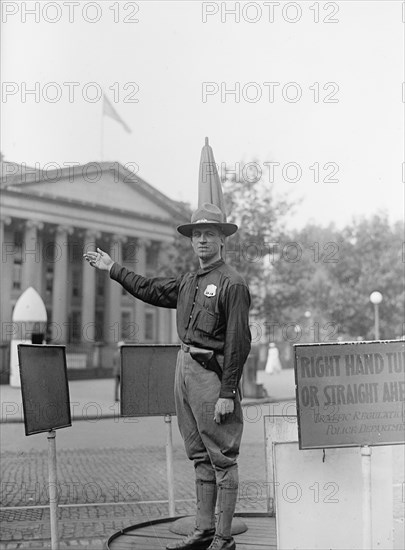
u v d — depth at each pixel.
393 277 29.55
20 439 12.67
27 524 6.30
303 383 3.60
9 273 41.41
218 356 4.21
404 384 3.67
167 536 4.85
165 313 47.34
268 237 23.89
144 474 9.05
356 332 30.28
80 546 5.46
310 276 29.03
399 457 8.77
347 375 3.64
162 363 5.52
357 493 3.92
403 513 5.90
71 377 33.44
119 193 42.53
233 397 4.10
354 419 3.62
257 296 24.86
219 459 4.17
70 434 13.51
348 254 29.88
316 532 3.90
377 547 3.93
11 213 40.22
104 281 47.00
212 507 4.44
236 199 23.78
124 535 4.91
